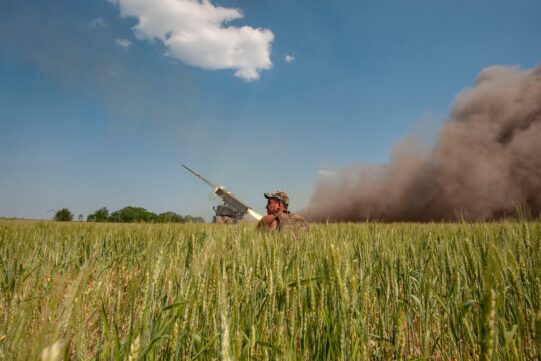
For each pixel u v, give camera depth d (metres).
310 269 1.84
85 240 4.93
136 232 5.81
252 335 1.22
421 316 1.98
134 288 1.40
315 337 1.41
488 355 0.75
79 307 1.04
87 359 1.19
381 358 1.85
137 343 0.84
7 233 5.21
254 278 1.71
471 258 1.95
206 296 1.32
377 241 3.46
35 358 0.61
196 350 1.32
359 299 1.60
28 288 1.42
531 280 1.65
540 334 1.43
